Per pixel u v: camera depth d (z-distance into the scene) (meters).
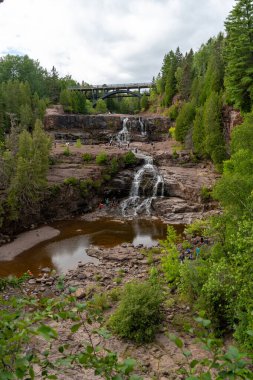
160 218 52.34
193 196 53.75
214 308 21.11
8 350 4.19
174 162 66.06
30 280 30.61
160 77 120.25
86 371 16.69
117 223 50.31
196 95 82.56
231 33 52.50
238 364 3.84
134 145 81.00
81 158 64.12
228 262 21.64
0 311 4.30
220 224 24.20
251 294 17.34
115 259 35.66
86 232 46.00
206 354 18.89
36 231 45.41
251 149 29.47
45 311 4.39
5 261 35.69
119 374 4.14
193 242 38.25
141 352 19.52
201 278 22.67
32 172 46.25
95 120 91.69
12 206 42.81
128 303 21.58
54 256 37.22
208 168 62.69
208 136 58.56
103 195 59.84
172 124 89.81
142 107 120.31
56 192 51.00
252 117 31.16
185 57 110.19
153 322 21.28
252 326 15.75
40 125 52.59
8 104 82.19
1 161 46.00
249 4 51.03
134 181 61.34
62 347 4.83
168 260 28.45
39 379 12.86
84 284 29.42
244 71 51.22
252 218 21.34
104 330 5.12
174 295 25.66
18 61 129.88
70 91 117.38
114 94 136.75
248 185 23.70
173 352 19.39
